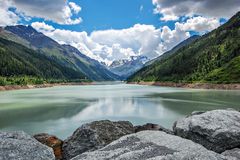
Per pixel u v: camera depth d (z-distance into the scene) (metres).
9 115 50.78
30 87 195.00
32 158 11.41
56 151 16.78
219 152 14.28
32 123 41.94
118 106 65.31
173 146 13.22
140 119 45.41
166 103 71.44
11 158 11.13
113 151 13.07
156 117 47.50
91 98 90.50
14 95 108.69
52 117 48.00
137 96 97.94
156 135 15.24
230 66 183.75
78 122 42.78
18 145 12.27
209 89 152.50
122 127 18.97
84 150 16.17
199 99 82.38
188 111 55.00
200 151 12.18
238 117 16.50
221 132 14.36
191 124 15.84
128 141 14.48
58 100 83.00
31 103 73.44
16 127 38.75
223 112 17.19
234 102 72.00
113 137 17.16
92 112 54.59
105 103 72.62
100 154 12.83
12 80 187.00
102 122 18.14
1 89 156.75
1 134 13.34
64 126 39.31
